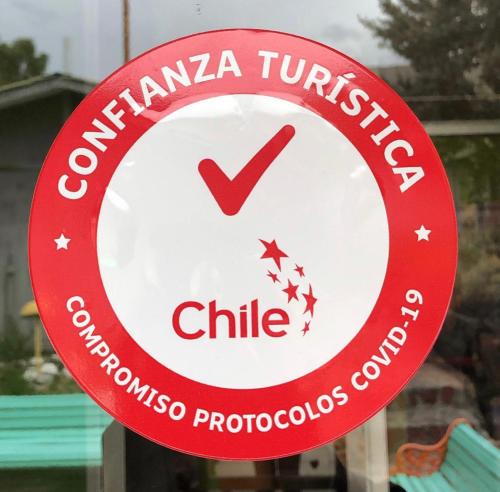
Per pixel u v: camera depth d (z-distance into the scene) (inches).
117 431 51.9
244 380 39.8
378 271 40.2
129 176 40.1
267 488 52.3
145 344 39.9
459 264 53.2
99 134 40.0
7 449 51.6
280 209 40.2
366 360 40.0
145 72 40.0
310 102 40.3
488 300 53.0
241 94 40.2
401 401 53.0
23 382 51.6
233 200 40.2
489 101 52.6
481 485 52.4
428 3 52.1
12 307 51.4
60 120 52.0
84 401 51.7
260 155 40.3
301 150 40.3
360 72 40.1
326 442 39.7
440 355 53.4
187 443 39.6
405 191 40.3
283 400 39.7
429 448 52.7
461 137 52.7
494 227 52.8
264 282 40.1
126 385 39.8
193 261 40.1
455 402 53.3
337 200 40.3
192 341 39.8
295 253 40.2
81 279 40.0
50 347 51.4
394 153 40.3
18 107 51.9
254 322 39.9
